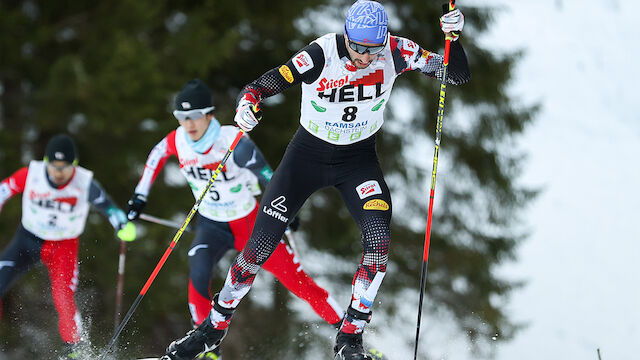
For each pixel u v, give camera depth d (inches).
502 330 1847.9
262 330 1488.7
